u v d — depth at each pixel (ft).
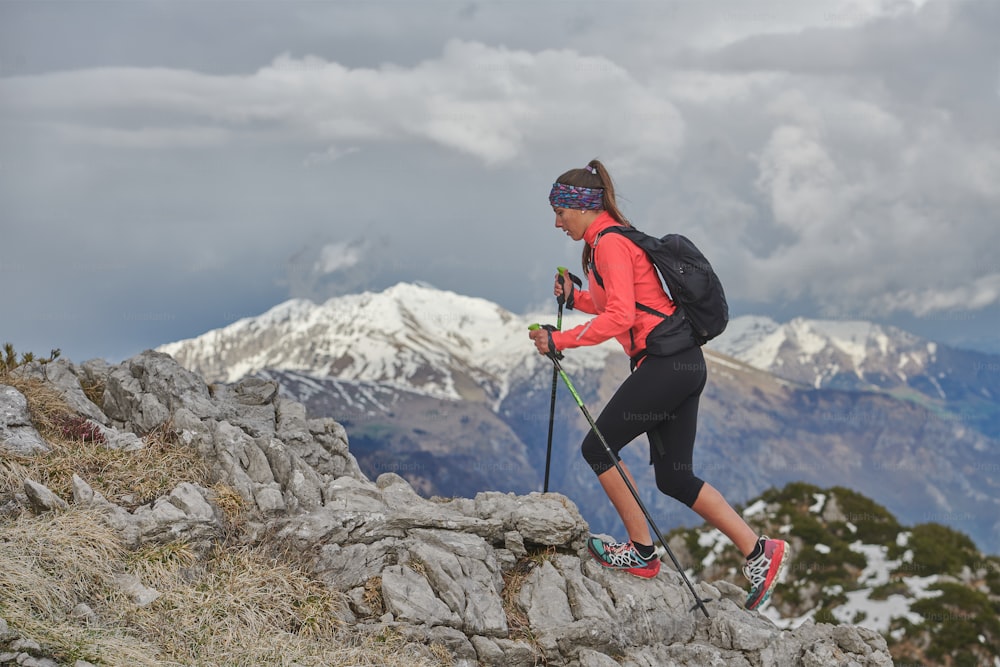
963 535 81.25
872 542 80.23
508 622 20.11
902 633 65.92
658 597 21.90
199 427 22.03
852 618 69.56
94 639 15.35
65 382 23.89
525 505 22.74
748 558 21.09
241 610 17.56
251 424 23.57
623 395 20.44
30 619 15.20
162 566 17.81
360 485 23.27
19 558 16.47
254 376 26.50
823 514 85.30
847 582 74.43
